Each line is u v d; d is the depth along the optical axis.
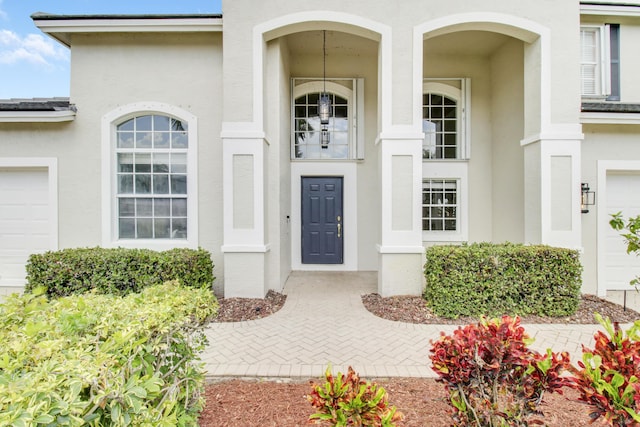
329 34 6.75
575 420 2.32
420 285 5.48
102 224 6.18
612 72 6.98
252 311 4.91
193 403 2.18
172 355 2.18
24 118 6.03
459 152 7.86
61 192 6.23
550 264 4.68
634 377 1.36
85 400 1.37
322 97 6.87
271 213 6.02
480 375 1.73
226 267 5.52
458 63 7.78
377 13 5.49
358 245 7.91
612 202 6.21
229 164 5.52
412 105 5.51
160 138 6.39
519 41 6.62
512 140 6.87
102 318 1.82
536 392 1.73
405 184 5.53
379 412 1.69
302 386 2.94
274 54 5.98
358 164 7.89
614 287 6.23
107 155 6.20
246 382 3.04
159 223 6.40
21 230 6.38
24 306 2.00
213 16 5.84
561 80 5.52
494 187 7.61
